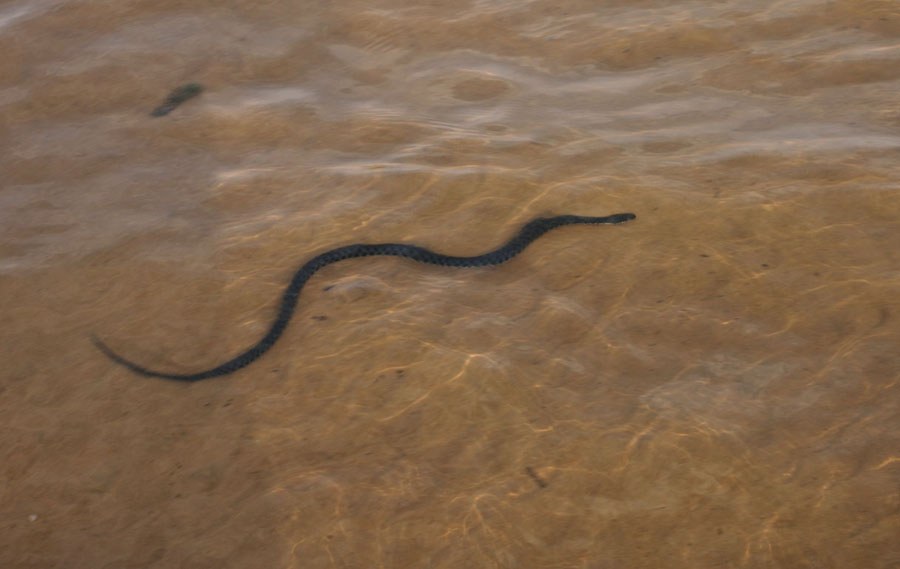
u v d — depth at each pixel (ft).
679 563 3.60
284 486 3.90
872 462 3.80
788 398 4.02
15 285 4.79
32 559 3.78
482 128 5.51
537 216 4.90
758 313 4.34
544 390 4.11
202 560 3.72
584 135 5.38
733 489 3.77
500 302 4.50
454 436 4.00
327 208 5.05
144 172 5.42
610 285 4.52
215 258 4.83
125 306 4.65
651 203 4.88
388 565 3.67
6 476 4.03
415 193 5.09
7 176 5.50
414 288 4.60
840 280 4.44
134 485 3.96
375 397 4.15
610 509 3.75
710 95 5.62
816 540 3.62
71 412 4.22
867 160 4.98
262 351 4.37
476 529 3.73
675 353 4.22
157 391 4.26
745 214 4.77
